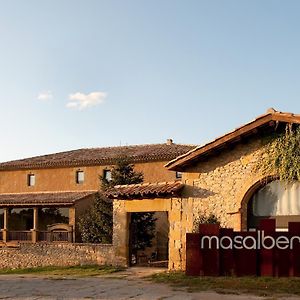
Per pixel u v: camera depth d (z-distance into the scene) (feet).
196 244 56.90
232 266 55.31
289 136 57.88
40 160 144.46
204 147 61.77
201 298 41.34
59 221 133.08
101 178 117.08
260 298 41.11
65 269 76.38
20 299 42.96
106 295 44.16
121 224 72.38
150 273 63.46
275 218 59.16
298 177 57.16
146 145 142.72
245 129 58.80
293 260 53.67
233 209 60.75
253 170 60.03
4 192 146.20
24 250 96.17
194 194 64.28
